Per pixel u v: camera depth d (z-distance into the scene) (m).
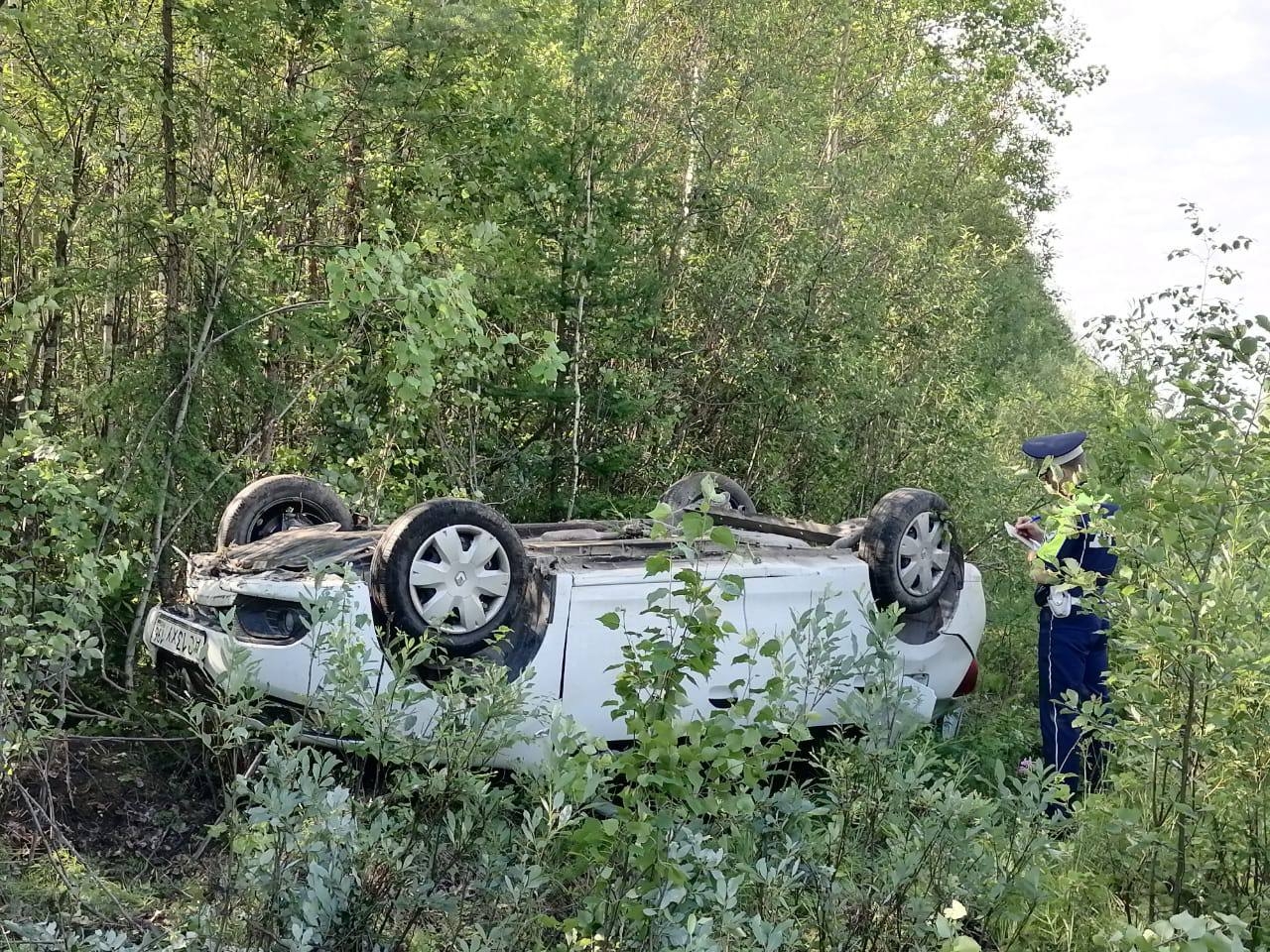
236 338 7.12
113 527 6.42
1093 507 4.14
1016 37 25.62
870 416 12.05
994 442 13.11
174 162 8.15
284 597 4.94
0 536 4.56
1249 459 3.66
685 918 3.20
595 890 3.29
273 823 3.37
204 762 4.86
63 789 4.74
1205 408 3.75
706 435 12.05
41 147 7.99
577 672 5.18
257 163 9.00
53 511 4.55
